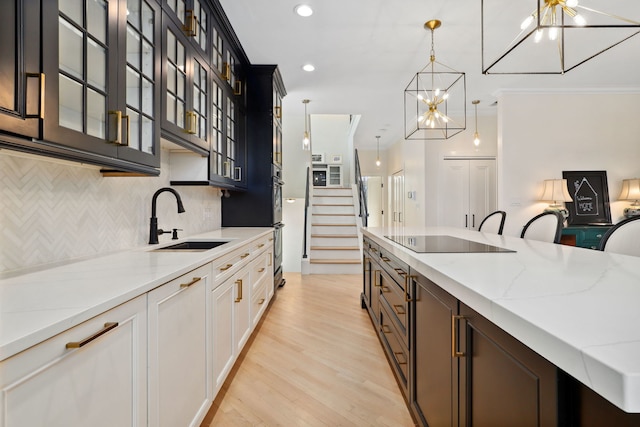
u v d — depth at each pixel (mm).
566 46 3301
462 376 1068
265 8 2666
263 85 3836
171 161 2492
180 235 2670
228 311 1976
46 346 713
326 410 1771
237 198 3816
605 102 4465
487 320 907
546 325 608
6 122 835
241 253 2293
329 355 2416
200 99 2309
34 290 995
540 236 2244
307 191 6156
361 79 4176
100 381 886
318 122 10086
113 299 920
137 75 1505
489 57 3555
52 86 965
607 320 634
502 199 4484
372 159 9305
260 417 1712
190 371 1441
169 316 1253
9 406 630
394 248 1867
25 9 881
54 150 1003
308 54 3488
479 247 1741
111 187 1807
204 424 1654
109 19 1251
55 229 1431
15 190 1251
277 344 2605
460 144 5770
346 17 2803
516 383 775
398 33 3047
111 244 1804
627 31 3014
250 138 3834
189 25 2020
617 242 1648
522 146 4465
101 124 1233
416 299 1578
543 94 4480
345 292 4141
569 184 4402
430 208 5770
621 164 4461
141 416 1067
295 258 5703
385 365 2264
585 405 585
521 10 2668
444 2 2586
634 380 427
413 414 1639
